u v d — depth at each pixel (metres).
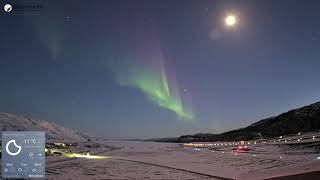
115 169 17.03
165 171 16.44
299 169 13.09
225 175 14.72
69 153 30.34
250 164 19.62
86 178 13.46
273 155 25.50
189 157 27.69
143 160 24.05
